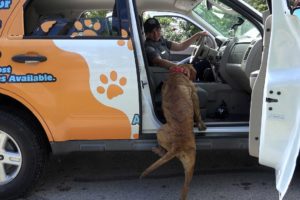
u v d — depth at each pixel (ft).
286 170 10.13
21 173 11.98
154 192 12.98
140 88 11.68
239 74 13.96
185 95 11.96
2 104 12.01
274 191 12.86
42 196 12.74
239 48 14.26
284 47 10.27
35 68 11.39
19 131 11.76
